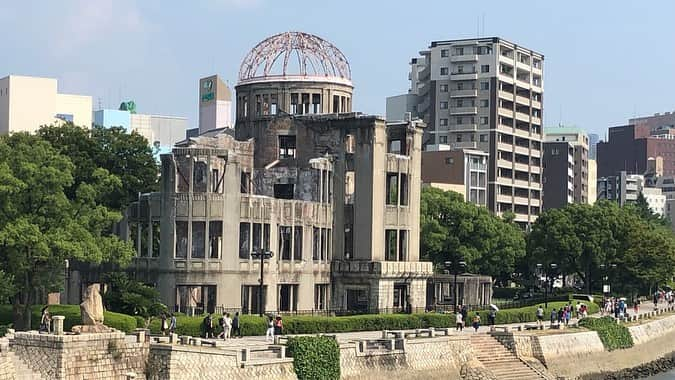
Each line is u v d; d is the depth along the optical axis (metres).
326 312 109.50
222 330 83.56
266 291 104.38
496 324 109.44
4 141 91.06
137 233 103.81
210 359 67.31
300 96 122.44
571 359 101.81
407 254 118.94
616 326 114.06
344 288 115.56
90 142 109.56
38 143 85.62
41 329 73.88
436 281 130.62
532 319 116.50
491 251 158.00
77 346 62.16
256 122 122.19
